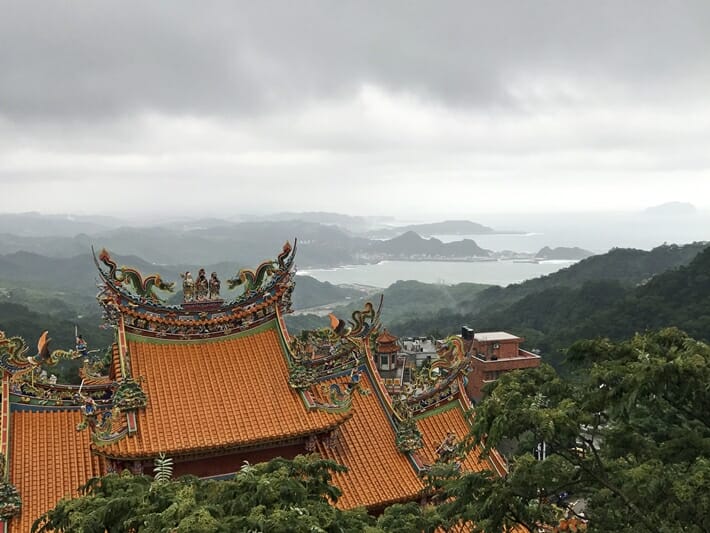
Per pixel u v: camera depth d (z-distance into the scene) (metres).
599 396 12.06
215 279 22.98
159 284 22.20
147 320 21.92
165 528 9.57
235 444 19.20
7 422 18.98
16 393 19.84
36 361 20.23
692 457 12.61
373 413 23.64
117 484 12.16
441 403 24.88
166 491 11.11
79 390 20.66
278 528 9.65
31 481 18.45
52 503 18.05
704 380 11.09
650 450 13.45
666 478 11.61
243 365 22.28
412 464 21.78
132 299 21.67
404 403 23.00
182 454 18.84
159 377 20.98
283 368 22.38
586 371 13.74
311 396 21.27
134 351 21.39
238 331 23.27
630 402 11.23
